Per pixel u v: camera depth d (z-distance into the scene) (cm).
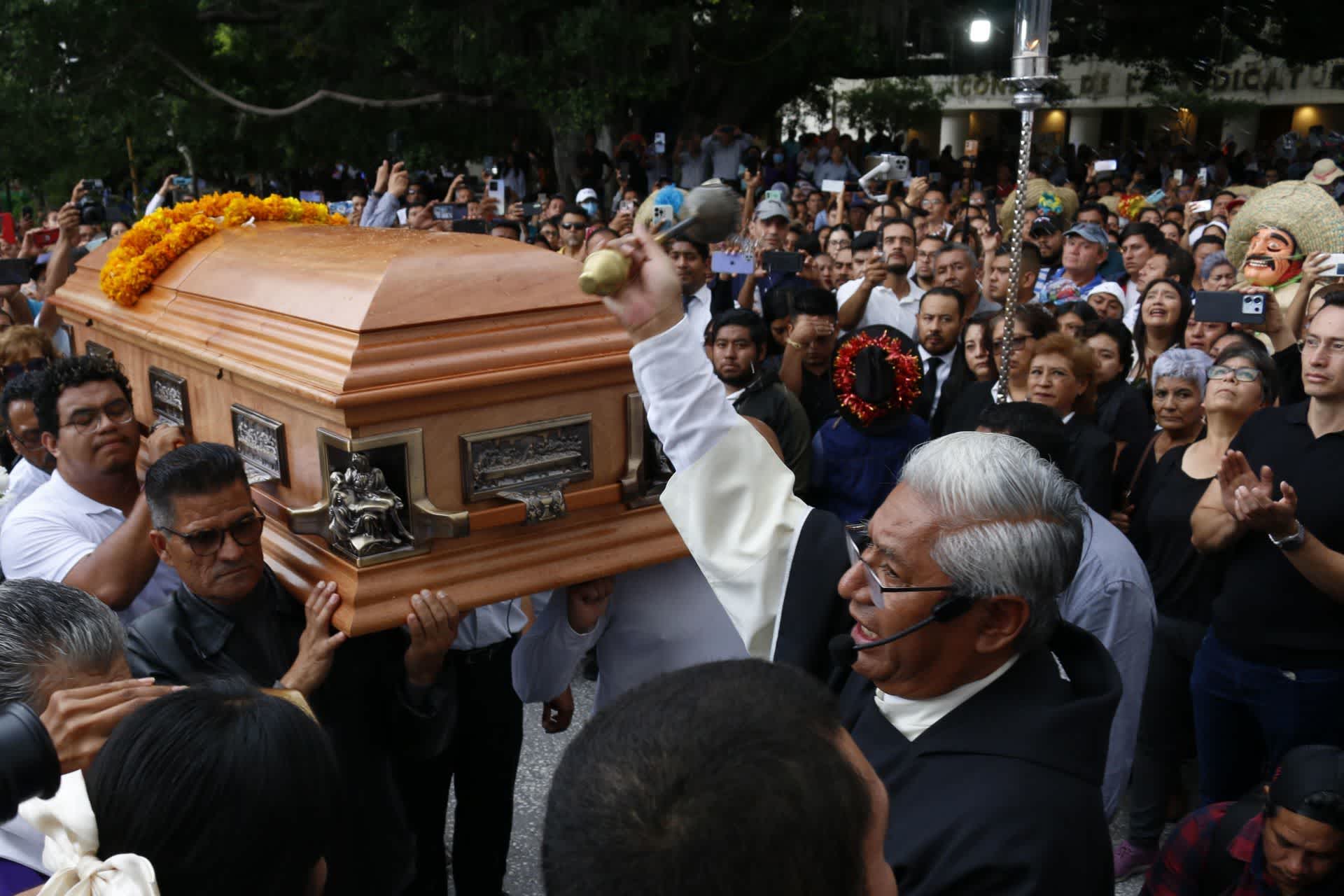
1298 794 201
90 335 324
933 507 133
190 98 1474
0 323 487
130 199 1606
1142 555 345
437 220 816
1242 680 281
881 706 145
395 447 195
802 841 73
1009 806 121
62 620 156
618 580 236
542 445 210
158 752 117
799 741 77
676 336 160
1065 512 134
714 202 157
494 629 280
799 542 163
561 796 78
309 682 197
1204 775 301
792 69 1648
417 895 287
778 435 368
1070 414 342
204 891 115
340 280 212
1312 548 251
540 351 206
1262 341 425
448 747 282
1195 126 2469
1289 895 208
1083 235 588
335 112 1555
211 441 252
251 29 1500
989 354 406
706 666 86
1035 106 355
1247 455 283
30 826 139
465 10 1316
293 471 217
